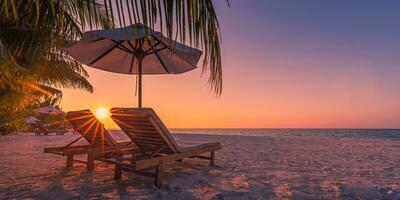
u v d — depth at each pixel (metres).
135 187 2.78
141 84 3.54
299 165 4.62
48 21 2.59
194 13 0.88
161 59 4.17
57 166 4.05
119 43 3.55
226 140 13.65
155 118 2.80
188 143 3.99
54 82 6.45
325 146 9.27
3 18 2.60
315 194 2.69
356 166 4.55
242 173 3.73
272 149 7.86
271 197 2.56
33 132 19.20
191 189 2.77
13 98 6.62
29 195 2.48
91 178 3.18
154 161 2.77
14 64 2.87
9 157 5.23
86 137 3.97
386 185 3.09
